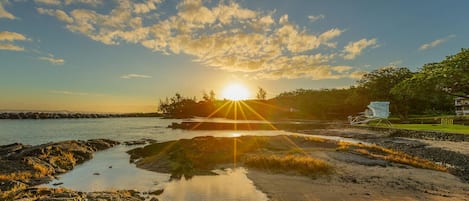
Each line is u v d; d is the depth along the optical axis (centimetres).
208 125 5688
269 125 5506
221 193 1088
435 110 7019
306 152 1928
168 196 1060
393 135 3297
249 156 1783
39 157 1719
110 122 8781
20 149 2109
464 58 3262
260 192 1092
